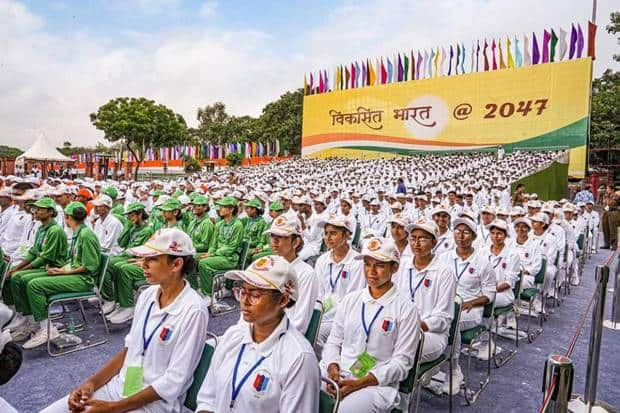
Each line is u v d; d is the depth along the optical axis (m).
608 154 33.47
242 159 40.84
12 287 5.20
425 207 11.15
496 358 5.16
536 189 18.55
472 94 31.19
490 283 4.64
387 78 36.03
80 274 5.17
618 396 4.21
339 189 18.05
